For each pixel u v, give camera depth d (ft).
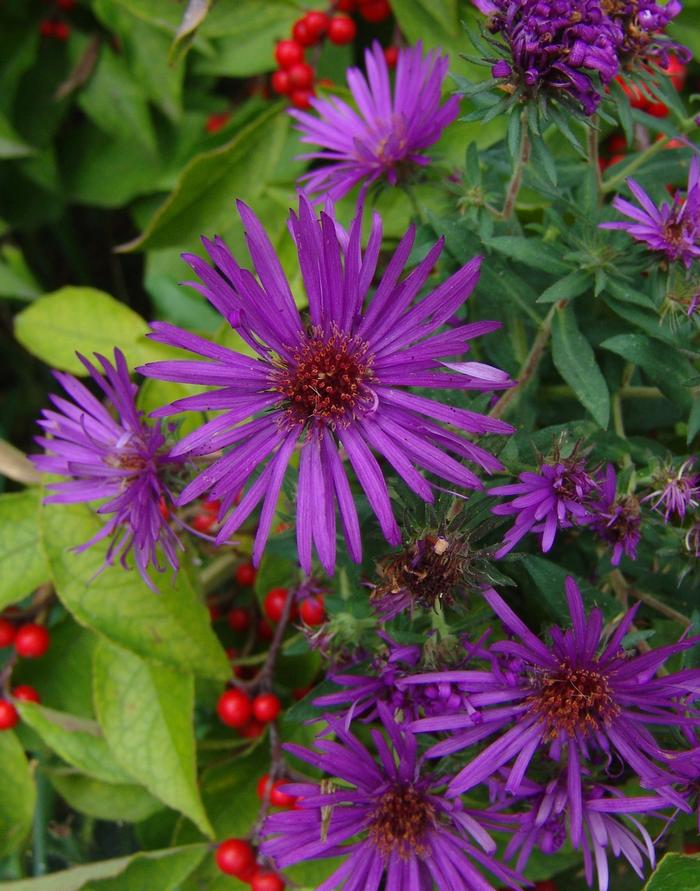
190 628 1.36
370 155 1.28
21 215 1.62
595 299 1.27
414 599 1.15
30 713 1.39
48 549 1.36
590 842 1.22
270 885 1.32
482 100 1.20
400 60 1.31
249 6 1.50
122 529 1.34
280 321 1.16
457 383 1.13
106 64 1.56
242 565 1.44
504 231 1.26
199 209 1.46
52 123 1.58
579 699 1.16
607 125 1.43
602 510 1.20
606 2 1.19
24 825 1.42
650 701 1.16
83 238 1.72
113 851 1.48
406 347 1.16
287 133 1.50
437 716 1.16
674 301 1.21
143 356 1.44
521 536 1.16
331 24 1.46
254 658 1.41
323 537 1.14
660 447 1.26
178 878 1.37
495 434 1.18
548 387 1.31
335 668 1.23
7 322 1.65
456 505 1.18
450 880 1.19
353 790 1.19
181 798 1.34
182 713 1.36
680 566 1.23
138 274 1.72
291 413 1.16
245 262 1.48
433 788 1.20
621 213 1.26
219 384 1.15
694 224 1.20
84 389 1.27
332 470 1.15
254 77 1.56
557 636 1.15
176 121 1.54
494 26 1.16
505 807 1.20
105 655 1.38
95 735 1.40
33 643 1.41
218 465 1.15
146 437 1.24
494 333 1.30
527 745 1.16
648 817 1.27
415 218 1.30
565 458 1.17
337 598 1.24
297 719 1.23
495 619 1.27
